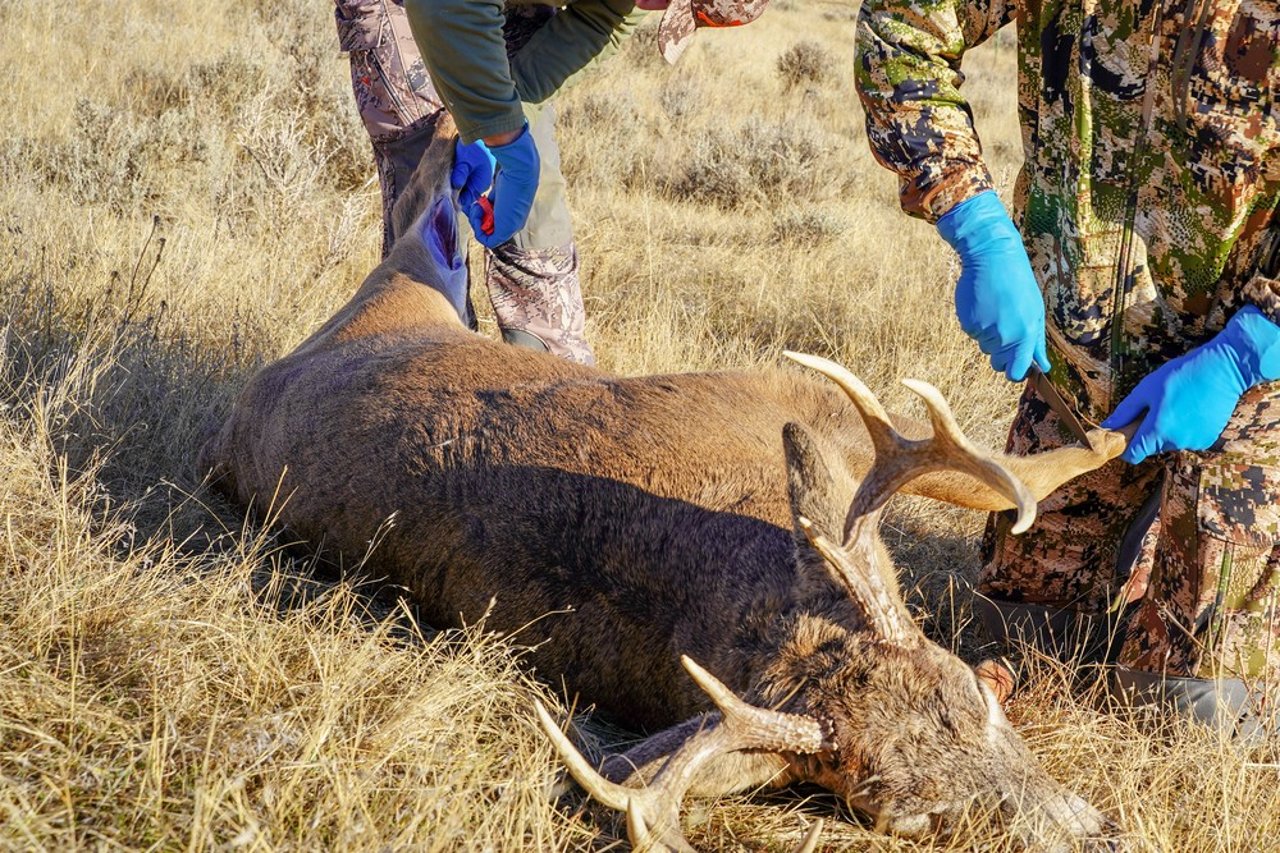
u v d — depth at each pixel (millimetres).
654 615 3236
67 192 7438
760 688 2818
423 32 3840
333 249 6602
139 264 5406
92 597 3117
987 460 2406
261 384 4398
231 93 10180
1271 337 2957
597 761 3043
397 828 2541
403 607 3453
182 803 2461
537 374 3891
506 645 3436
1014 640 3869
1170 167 3010
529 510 3469
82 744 2588
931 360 6297
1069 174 3143
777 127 11750
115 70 10766
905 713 2637
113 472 4238
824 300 7379
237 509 4391
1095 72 3035
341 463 3879
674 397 3580
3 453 3711
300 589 3787
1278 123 2807
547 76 4727
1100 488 3662
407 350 4141
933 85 3258
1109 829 2672
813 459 3014
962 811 2568
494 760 2906
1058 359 3453
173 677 2881
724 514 3225
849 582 2670
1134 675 3385
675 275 7754
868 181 11836
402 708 2908
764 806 2910
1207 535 3172
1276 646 3184
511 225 4309
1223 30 2807
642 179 10602
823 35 25781
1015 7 3229
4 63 10219
